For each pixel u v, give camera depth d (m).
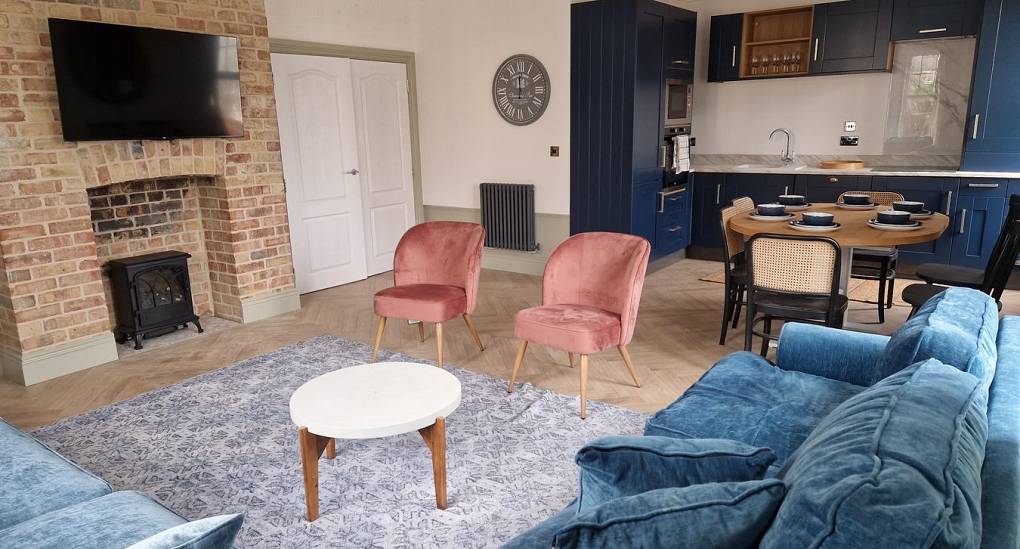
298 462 2.65
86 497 1.70
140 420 3.04
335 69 5.38
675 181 6.04
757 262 3.30
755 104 6.34
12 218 3.39
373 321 4.59
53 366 3.59
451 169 6.21
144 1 3.82
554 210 5.71
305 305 5.02
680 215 6.18
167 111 3.89
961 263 5.16
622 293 3.16
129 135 3.74
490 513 2.29
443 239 3.88
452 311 3.61
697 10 6.38
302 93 5.14
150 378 3.59
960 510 0.87
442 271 3.87
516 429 2.89
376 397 2.30
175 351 4.00
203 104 4.06
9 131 3.33
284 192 4.73
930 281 3.64
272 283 4.74
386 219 6.08
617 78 5.17
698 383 2.26
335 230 5.57
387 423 2.10
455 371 3.58
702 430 1.92
